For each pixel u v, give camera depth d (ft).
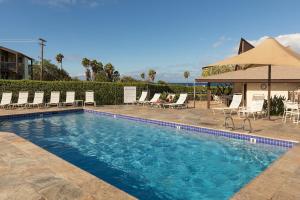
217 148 27.12
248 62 33.83
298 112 36.58
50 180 13.97
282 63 32.01
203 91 105.29
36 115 48.06
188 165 22.49
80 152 26.58
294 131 29.94
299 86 55.36
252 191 12.72
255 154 24.68
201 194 16.71
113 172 20.90
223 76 60.70
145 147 28.37
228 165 22.25
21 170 15.52
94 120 46.01
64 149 27.68
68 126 40.52
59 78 164.25
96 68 182.60
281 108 45.21
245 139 28.63
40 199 11.86
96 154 25.94
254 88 59.88
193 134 33.35
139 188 17.74
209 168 21.62
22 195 12.25
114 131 36.73
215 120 39.24
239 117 42.52
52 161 17.22
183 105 62.23
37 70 163.22
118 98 73.26
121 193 12.44
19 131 36.50
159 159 24.25
